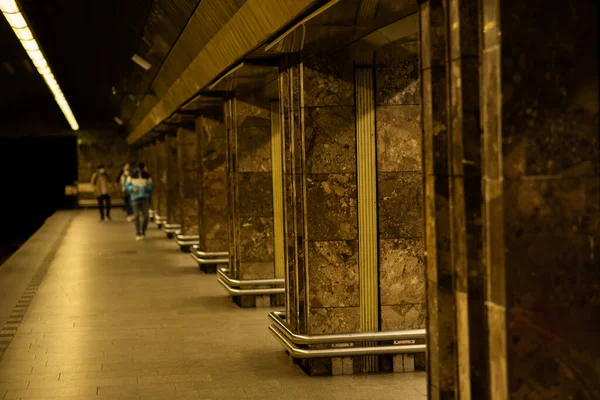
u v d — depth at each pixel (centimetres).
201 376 628
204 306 956
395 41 571
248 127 938
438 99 371
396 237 637
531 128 319
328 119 627
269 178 944
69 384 610
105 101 2566
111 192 3334
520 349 323
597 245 324
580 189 322
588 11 320
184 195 1566
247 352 712
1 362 685
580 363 324
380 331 632
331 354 620
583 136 322
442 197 372
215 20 732
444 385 373
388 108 633
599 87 321
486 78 328
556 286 323
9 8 791
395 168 635
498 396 330
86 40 1346
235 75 789
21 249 1680
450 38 347
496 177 323
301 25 521
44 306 973
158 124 1739
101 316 899
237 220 947
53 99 2903
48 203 4266
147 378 625
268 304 948
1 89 2353
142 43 1138
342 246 633
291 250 676
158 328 827
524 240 321
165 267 1343
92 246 1723
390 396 562
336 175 630
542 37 318
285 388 588
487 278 334
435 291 375
